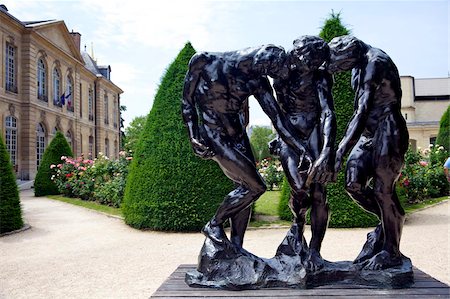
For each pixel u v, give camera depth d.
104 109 43.88
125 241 7.21
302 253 3.23
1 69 24.34
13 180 8.68
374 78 3.13
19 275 5.21
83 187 14.11
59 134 18.08
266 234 7.57
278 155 3.47
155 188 8.03
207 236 3.33
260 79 3.25
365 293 2.96
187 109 3.40
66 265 5.67
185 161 7.95
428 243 6.64
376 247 3.38
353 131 3.08
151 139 8.30
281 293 2.96
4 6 28.03
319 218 3.28
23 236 7.96
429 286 3.11
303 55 3.10
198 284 3.15
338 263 3.29
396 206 3.24
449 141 17.33
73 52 35.16
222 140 3.33
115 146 48.06
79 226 8.97
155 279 4.90
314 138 3.26
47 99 29.84
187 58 8.37
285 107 3.38
